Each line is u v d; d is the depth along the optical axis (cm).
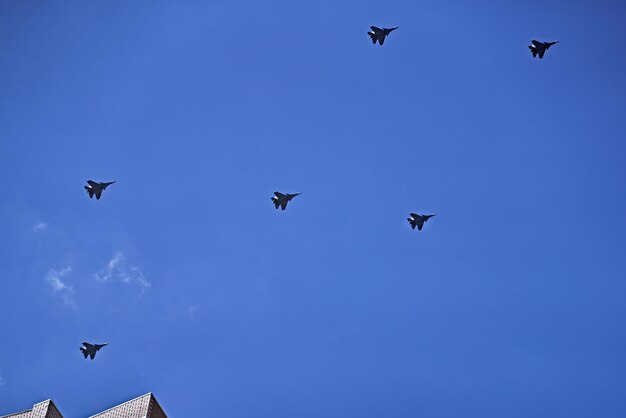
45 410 5322
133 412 5512
